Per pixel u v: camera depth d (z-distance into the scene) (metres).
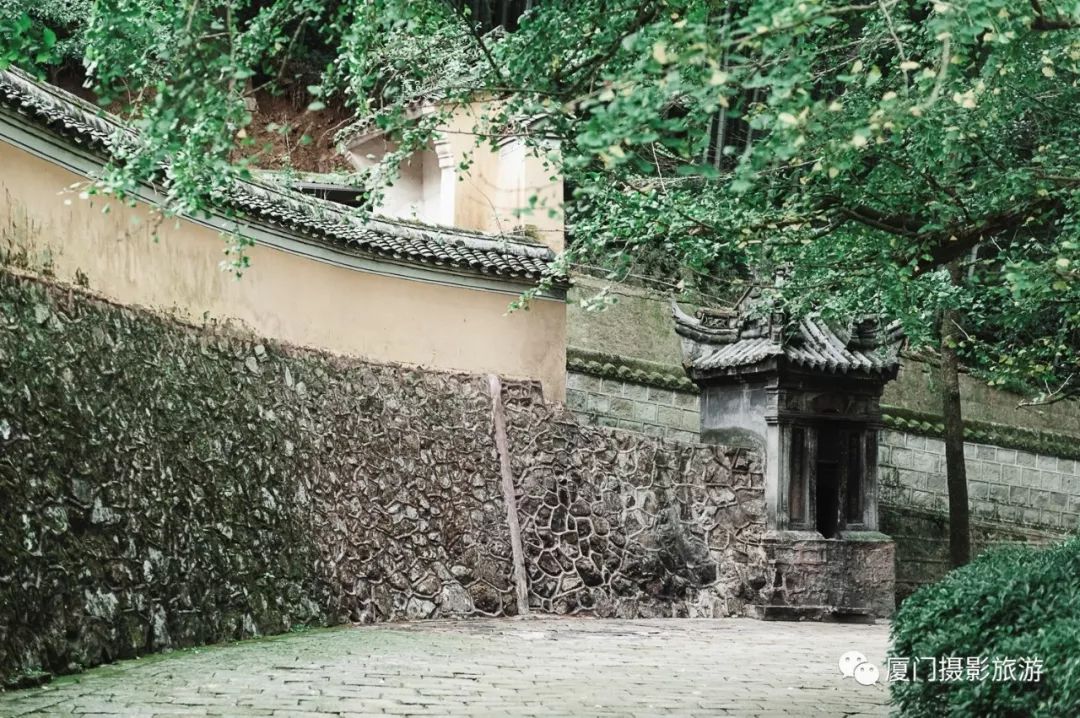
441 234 19.05
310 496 16.06
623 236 11.10
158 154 7.96
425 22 9.37
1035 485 25.58
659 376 22.33
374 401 17.69
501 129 12.15
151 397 13.57
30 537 10.80
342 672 10.96
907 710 7.55
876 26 9.91
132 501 12.64
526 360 19.61
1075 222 9.98
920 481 24.11
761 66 7.19
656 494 19.53
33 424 11.35
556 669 11.72
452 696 9.73
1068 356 14.48
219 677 10.52
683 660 12.94
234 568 14.17
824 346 20.02
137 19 8.35
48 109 12.15
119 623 11.83
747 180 6.82
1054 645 6.30
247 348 15.75
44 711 8.61
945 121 9.89
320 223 17.02
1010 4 7.85
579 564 18.66
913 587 23.44
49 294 12.14
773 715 9.45
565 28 8.98
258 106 25.12
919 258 10.19
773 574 19.55
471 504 18.19
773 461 19.80
